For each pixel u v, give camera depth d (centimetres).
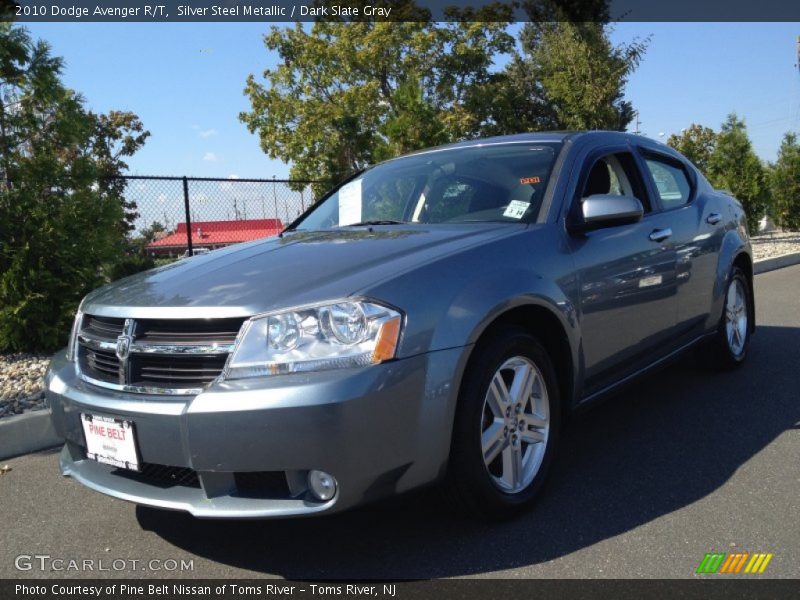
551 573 245
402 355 241
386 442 237
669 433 382
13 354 648
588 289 322
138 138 2336
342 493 233
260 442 231
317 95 2577
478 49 2436
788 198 2158
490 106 2442
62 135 669
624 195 352
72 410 278
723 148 2061
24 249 625
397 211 377
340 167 1627
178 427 241
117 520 314
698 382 478
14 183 641
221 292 263
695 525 275
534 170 356
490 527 281
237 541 286
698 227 433
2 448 410
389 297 246
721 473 325
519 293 280
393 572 253
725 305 466
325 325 239
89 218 668
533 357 294
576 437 385
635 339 362
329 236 340
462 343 255
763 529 269
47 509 330
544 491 302
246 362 240
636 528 275
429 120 1390
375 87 2377
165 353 253
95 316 293
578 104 1505
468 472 262
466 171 378
